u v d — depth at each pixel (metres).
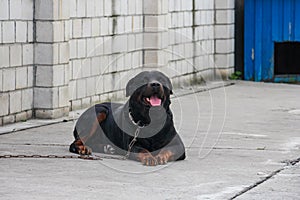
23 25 13.10
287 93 17.78
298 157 10.41
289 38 20.02
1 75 12.58
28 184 8.54
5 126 12.64
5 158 9.97
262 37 20.17
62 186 8.48
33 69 13.44
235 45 20.31
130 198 8.02
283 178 9.10
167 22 17.19
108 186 8.52
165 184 8.67
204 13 19.25
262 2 20.08
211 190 8.43
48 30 13.31
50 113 13.42
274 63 20.55
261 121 13.62
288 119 13.89
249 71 20.31
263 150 10.89
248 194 8.28
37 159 9.94
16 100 13.01
